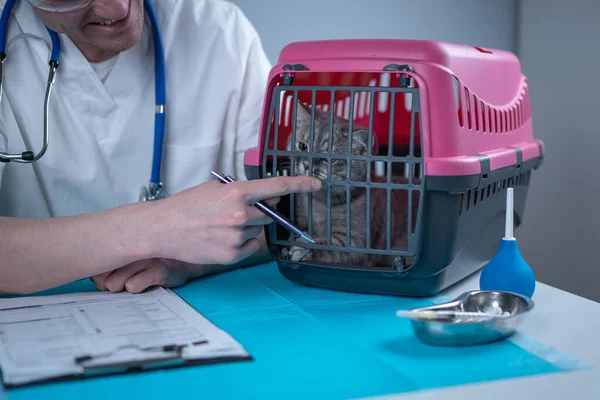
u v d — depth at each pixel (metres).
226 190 0.82
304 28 1.65
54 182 1.17
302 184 0.84
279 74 0.90
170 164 1.25
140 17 1.04
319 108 1.31
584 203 1.79
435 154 0.81
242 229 0.83
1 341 0.66
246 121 1.33
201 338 0.67
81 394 0.55
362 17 1.71
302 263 0.91
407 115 1.26
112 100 1.16
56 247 0.84
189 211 0.82
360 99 1.31
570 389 0.56
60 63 1.12
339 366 0.61
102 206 1.21
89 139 1.16
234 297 0.88
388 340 0.69
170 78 1.24
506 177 0.99
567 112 1.81
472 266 0.97
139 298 0.85
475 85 0.94
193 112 1.26
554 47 1.82
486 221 0.98
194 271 0.97
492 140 0.99
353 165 1.19
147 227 0.84
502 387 0.57
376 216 1.05
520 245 2.01
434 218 0.82
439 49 0.83
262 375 0.59
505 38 1.93
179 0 1.28
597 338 0.70
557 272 1.90
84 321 0.74
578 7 1.73
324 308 0.83
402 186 0.82
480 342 0.67
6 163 1.11
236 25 1.34
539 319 0.77
